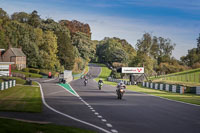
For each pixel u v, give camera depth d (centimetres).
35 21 17225
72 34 15712
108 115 1497
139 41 11744
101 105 1984
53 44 11106
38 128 1035
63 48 12400
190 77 6462
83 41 14912
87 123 1245
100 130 1093
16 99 2319
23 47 10925
